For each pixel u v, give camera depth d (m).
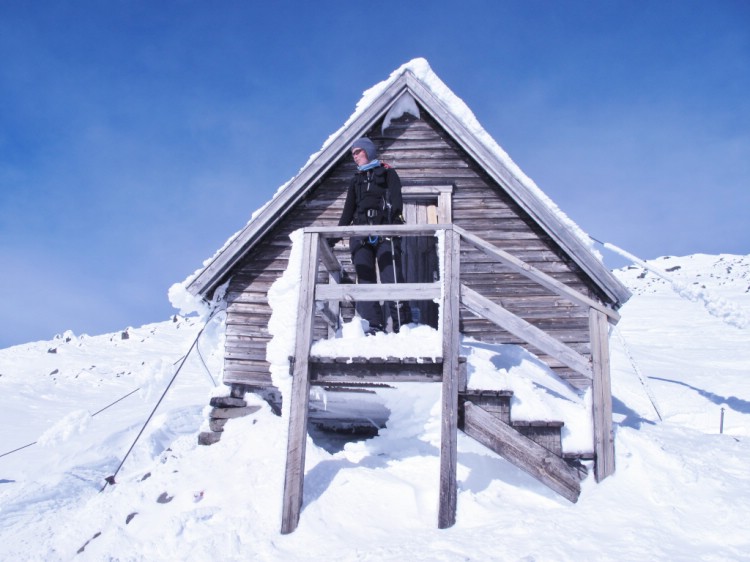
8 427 10.62
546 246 7.00
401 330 5.37
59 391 13.95
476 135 7.05
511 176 6.88
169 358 18.05
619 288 6.61
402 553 3.62
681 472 4.38
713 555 3.32
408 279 7.46
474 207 7.20
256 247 7.22
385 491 4.56
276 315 5.36
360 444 5.60
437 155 7.38
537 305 6.86
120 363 17.53
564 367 6.65
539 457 4.37
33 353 18.81
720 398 8.81
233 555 4.05
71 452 8.51
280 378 5.29
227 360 6.92
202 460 5.79
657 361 12.70
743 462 4.78
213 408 6.75
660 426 6.11
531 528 3.77
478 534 3.79
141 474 5.88
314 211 7.27
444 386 4.35
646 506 4.01
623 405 8.72
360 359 4.49
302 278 4.75
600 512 3.96
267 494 4.76
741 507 3.85
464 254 7.05
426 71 7.21
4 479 7.63
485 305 4.59
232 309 7.08
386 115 7.41
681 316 19.98
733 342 15.02
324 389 5.96
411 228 4.77
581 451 4.47
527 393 4.59
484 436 4.38
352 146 6.77
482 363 4.80
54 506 6.25
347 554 3.76
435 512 4.25
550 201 6.82
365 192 6.07
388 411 6.54
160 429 8.95
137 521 4.84
